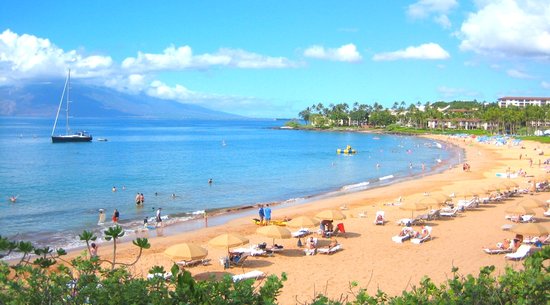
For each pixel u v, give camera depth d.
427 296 7.45
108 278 6.49
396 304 7.32
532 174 68.62
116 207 48.06
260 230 28.61
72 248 31.30
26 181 66.62
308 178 73.38
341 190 60.62
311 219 31.11
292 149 136.00
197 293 5.98
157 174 76.31
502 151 118.81
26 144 140.50
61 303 5.93
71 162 93.62
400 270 24.61
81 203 49.97
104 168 84.12
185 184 65.44
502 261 25.70
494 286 7.70
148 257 27.66
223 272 24.70
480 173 72.38
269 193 58.78
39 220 41.25
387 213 40.75
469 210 40.59
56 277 6.22
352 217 39.09
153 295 6.06
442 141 171.88
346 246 29.62
